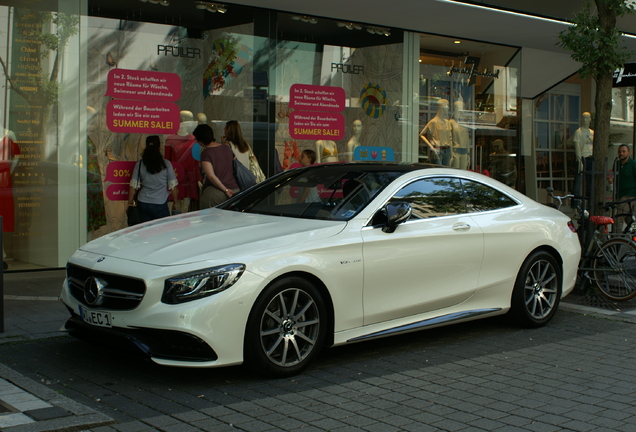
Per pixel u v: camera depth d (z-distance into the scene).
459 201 6.31
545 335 6.54
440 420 4.23
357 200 5.72
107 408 4.28
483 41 13.17
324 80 11.55
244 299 4.67
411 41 12.37
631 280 8.01
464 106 13.16
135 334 4.63
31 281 8.54
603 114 9.04
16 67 9.02
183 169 10.29
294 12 11.06
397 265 5.56
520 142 14.00
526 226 6.62
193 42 10.33
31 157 9.15
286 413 4.28
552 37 12.74
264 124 11.03
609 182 11.99
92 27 9.53
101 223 9.70
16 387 4.57
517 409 4.46
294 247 5.01
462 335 6.46
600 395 4.79
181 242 5.07
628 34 12.49
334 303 5.19
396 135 12.38
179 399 4.48
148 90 10.00
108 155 9.72
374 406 4.45
